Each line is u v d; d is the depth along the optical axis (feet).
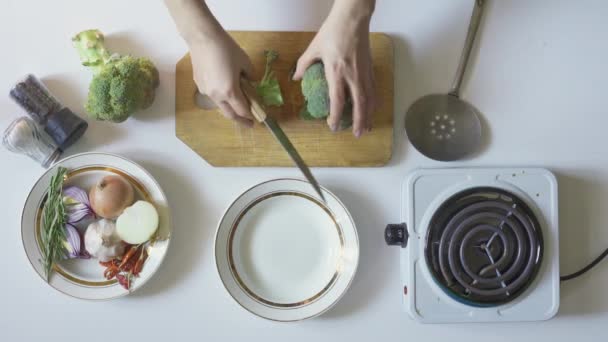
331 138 3.40
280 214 3.43
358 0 2.74
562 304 3.56
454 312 3.30
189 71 3.36
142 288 3.41
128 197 3.25
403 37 3.51
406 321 3.50
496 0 3.55
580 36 3.59
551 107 3.58
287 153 3.31
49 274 3.23
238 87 2.92
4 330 3.35
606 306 3.58
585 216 3.59
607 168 3.60
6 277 3.36
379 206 3.50
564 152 3.58
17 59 3.40
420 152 3.45
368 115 3.07
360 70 2.88
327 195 3.33
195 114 3.36
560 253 3.57
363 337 3.48
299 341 3.45
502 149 3.55
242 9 3.44
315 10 3.46
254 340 3.44
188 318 3.42
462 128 3.49
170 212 3.36
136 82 3.08
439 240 3.26
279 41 3.38
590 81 3.60
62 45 3.42
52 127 3.24
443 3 3.51
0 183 3.38
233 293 3.33
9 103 3.38
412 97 3.51
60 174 3.21
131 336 3.40
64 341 3.37
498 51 3.55
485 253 3.28
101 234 3.21
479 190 3.30
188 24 2.83
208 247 3.44
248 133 3.37
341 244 3.36
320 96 2.98
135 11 3.44
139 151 3.43
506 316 3.33
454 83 3.49
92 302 3.39
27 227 3.25
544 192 3.37
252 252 3.41
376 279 3.49
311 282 3.40
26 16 3.40
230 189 3.45
